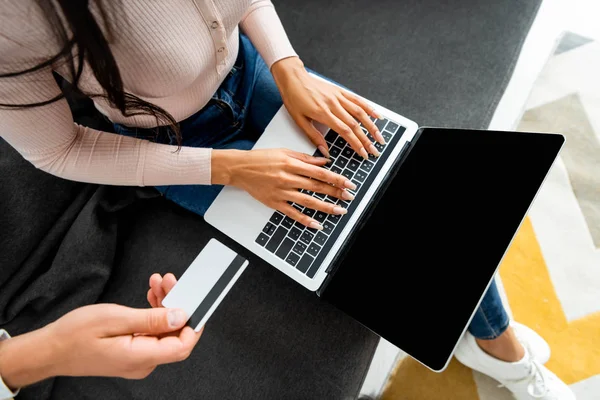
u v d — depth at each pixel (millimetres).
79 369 550
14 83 560
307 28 1089
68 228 893
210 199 892
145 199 975
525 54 1398
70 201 912
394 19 1051
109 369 542
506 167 738
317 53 1066
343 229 780
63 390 834
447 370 1144
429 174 792
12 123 606
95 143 751
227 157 800
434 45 1018
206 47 687
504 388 1111
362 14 1068
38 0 464
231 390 812
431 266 722
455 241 727
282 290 877
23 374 558
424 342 672
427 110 977
